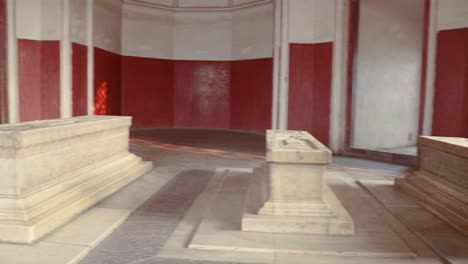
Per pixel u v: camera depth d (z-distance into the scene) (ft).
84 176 14.92
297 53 30.76
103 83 37.96
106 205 14.38
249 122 43.39
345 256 10.20
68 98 32.50
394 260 10.03
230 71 45.78
